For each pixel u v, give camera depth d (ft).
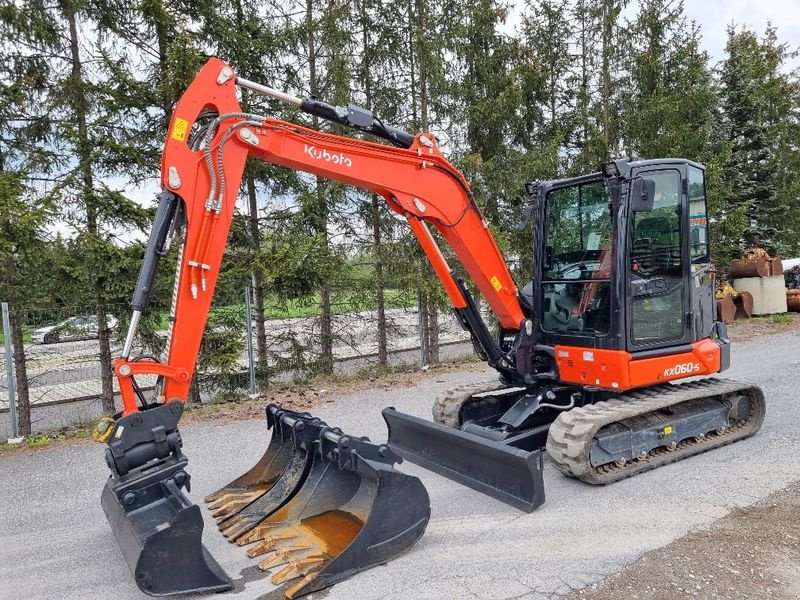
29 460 21.43
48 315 28.66
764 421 21.76
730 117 66.74
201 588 11.21
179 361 12.83
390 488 12.56
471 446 15.92
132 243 28.53
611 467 16.93
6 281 28.04
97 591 12.17
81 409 35.27
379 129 15.97
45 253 26.99
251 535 13.53
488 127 41.42
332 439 13.56
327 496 14.15
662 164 17.51
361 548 12.12
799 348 36.65
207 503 15.87
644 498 15.38
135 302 12.40
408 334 40.22
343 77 35.70
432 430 17.07
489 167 39.65
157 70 31.55
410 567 12.28
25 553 14.03
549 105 49.16
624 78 50.88
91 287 27.99
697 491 15.64
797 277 62.08
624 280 16.62
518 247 42.80
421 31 37.65
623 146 51.80
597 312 17.58
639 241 17.12
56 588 12.32
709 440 19.06
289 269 31.17
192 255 12.96
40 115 29.58
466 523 14.35
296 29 34.22
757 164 66.64
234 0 34.32
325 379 34.24
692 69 52.75
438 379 33.04
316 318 36.68
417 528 13.01
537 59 46.44
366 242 38.24
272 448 16.48
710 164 53.21
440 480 17.25
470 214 17.62
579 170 47.26
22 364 28.89
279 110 34.55
